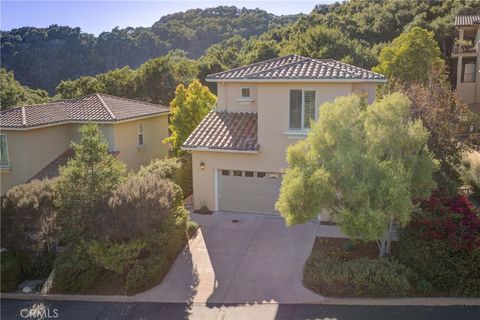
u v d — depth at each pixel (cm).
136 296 1293
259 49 5559
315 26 5625
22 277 1480
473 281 1180
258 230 1775
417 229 1302
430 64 3497
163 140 3092
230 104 2238
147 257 1430
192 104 2780
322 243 1602
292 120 1862
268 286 1306
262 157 1922
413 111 1908
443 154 1953
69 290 1337
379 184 1140
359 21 6162
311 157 1212
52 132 2345
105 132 2422
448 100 2052
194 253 1564
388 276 1200
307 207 1186
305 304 1203
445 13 5556
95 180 1416
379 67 3856
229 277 1375
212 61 5703
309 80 1775
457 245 1188
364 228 1126
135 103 3011
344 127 1195
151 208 1393
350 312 1149
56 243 1559
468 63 4353
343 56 4797
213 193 2028
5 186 2245
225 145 1936
